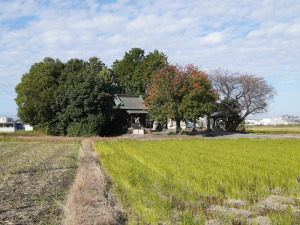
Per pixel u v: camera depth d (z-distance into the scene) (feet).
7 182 30.42
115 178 31.09
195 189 26.58
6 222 18.95
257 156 48.29
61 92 108.68
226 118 146.72
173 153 53.52
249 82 130.00
